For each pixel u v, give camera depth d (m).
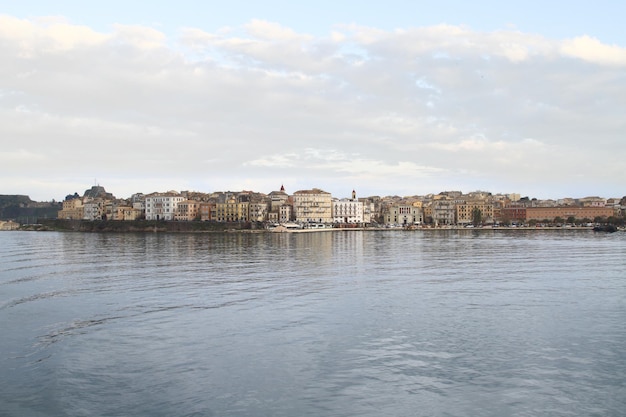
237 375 49.97
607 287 95.00
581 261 140.62
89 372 50.81
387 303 80.50
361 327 65.94
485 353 55.69
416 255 162.62
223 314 73.50
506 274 113.06
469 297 85.31
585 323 67.69
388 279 105.75
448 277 108.44
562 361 53.31
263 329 65.25
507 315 72.12
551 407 43.44
